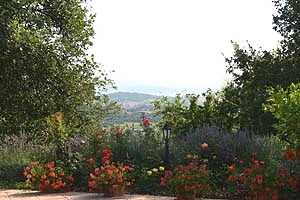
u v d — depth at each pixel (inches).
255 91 717.9
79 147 558.3
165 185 440.5
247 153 521.7
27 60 377.7
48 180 492.1
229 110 747.4
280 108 387.9
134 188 483.8
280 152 516.4
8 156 603.8
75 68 461.7
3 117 408.5
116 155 543.8
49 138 482.3
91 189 486.9
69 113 477.7
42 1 397.7
